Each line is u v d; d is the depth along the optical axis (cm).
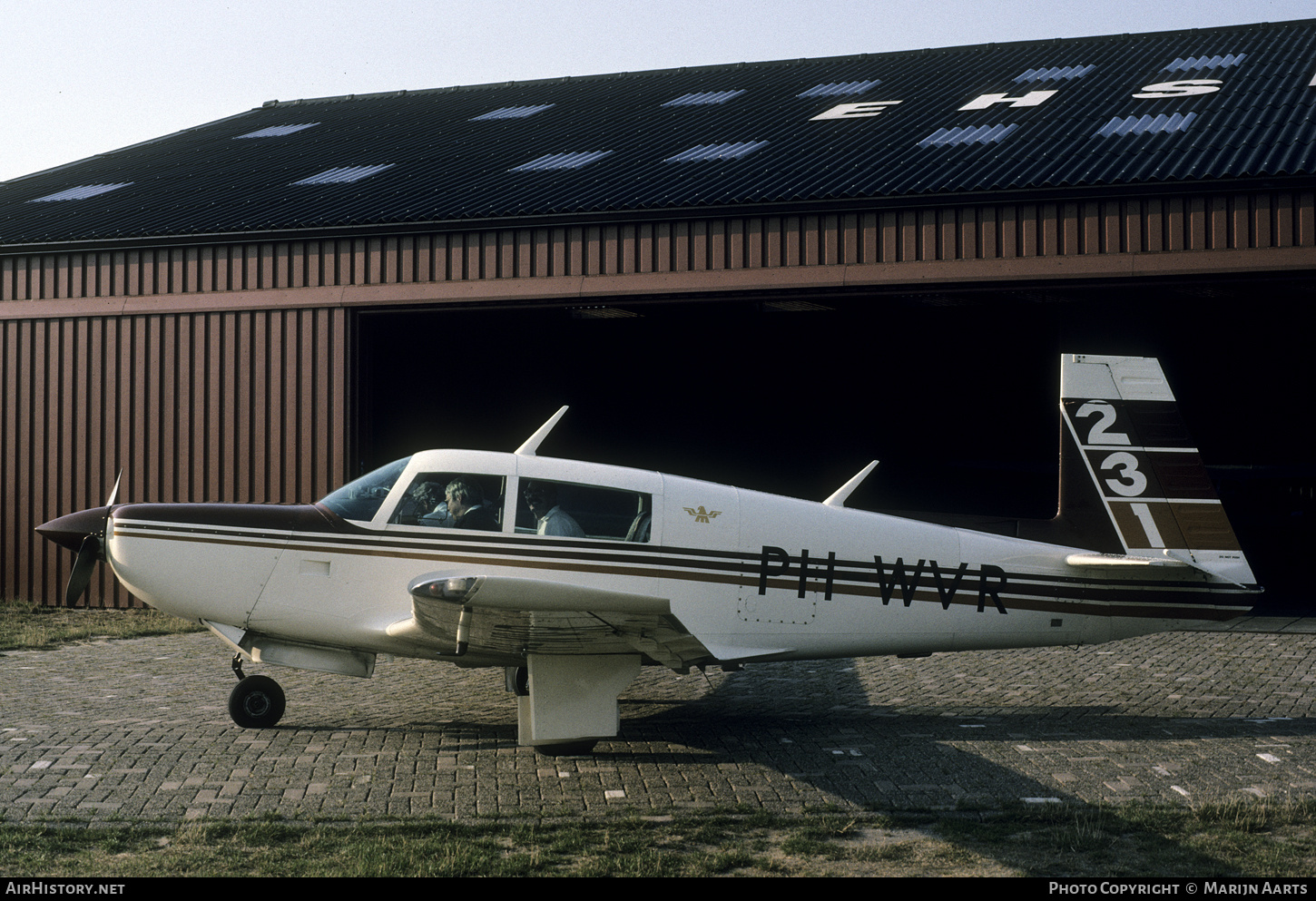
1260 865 373
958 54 1761
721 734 570
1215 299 1033
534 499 578
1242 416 1567
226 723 584
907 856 384
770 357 1786
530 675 521
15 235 1168
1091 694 680
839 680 737
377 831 402
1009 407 1733
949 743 543
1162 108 1178
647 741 552
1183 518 626
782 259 977
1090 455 633
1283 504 1552
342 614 572
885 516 621
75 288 1155
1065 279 914
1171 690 693
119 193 1355
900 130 1233
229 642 584
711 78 1831
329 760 504
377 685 707
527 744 537
